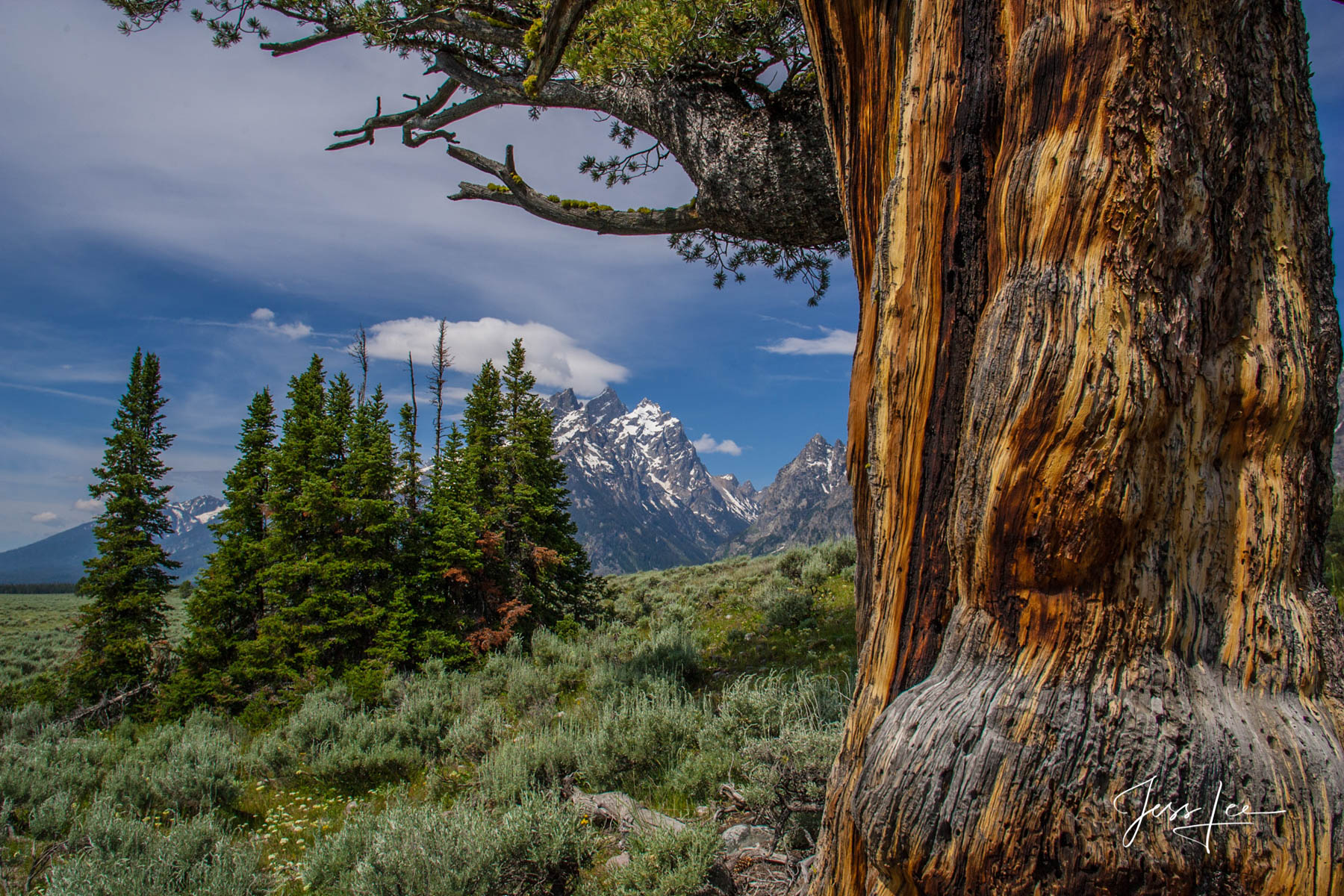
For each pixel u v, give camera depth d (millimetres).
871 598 2049
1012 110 1627
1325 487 1611
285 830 6703
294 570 17703
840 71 2172
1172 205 1454
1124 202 1438
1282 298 1579
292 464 19578
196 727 13109
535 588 18891
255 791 8070
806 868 3240
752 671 9750
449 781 7254
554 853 4156
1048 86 1549
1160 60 1457
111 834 5465
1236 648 1479
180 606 53906
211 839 5344
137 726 15781
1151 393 1398
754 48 4723
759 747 4738
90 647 19609
